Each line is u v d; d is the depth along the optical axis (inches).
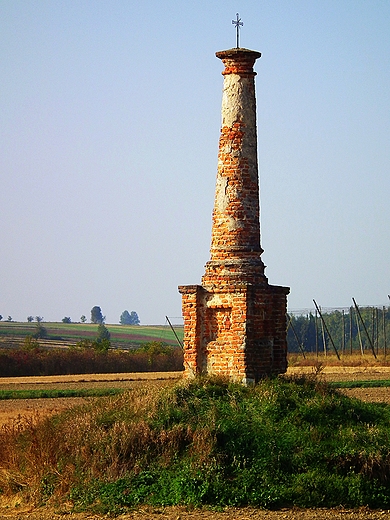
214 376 1101.1
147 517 903.1
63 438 1063.6
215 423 1013.8
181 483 952.3
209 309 1121.4
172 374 2642.7
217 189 1144.8
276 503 933.8
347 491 946.1
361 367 2652.6
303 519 891.4
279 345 1134.4
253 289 1106.7
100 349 3105.3
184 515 906.1
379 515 911.0
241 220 1131.3
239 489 945.5
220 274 1120.8
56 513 936.3
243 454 980.6
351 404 1089.4
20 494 1002.1
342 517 899.4
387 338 4143.7
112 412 1099.9
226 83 1152.2
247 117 1146.0
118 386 2192.4
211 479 957.2
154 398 1086.4
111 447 1010.1
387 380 2123.5
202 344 1122.0
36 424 1147.9
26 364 2854.3
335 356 3038.9
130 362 2979.8
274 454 976.3
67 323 6973.4
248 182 1139.3
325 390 1112.8
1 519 920.3
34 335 5438.0
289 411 1046.4
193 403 1058.1
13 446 1092.5
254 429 1008.2
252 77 1156.5
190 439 1008.2
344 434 1010.7
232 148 1141.7
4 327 6343.5
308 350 4099.4
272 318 1130.0
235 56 1145.4
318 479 949.8
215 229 1139.9
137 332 6210.6
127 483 969.5
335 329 4345.5
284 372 1141.7
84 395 1971.0
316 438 1000.9
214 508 925.2
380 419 1073.5
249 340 1101.7
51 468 1018.1
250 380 1099.3
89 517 917.2
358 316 3036.4
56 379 2509.8
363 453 973.8
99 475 987.3
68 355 2938.0
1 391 2031.3
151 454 1003.3
